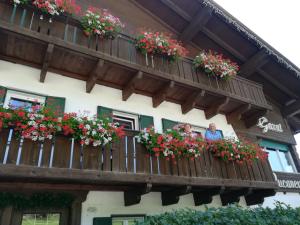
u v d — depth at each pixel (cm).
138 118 814
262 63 1104
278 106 1298
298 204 1048
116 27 738
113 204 673
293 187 1060
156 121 841
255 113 1042
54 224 597
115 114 791
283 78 1195
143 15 1018
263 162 866
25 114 529
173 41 873
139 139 654
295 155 1200
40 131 530
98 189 639
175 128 737
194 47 1109
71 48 651
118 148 621
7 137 512
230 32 1052
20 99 674
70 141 571
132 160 627
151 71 762
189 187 674
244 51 1113
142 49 779
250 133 1065
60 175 531
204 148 752
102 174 573
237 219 502
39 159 526
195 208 788
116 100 796
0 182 549
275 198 995
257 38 1016
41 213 592
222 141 786
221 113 1014
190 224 473
